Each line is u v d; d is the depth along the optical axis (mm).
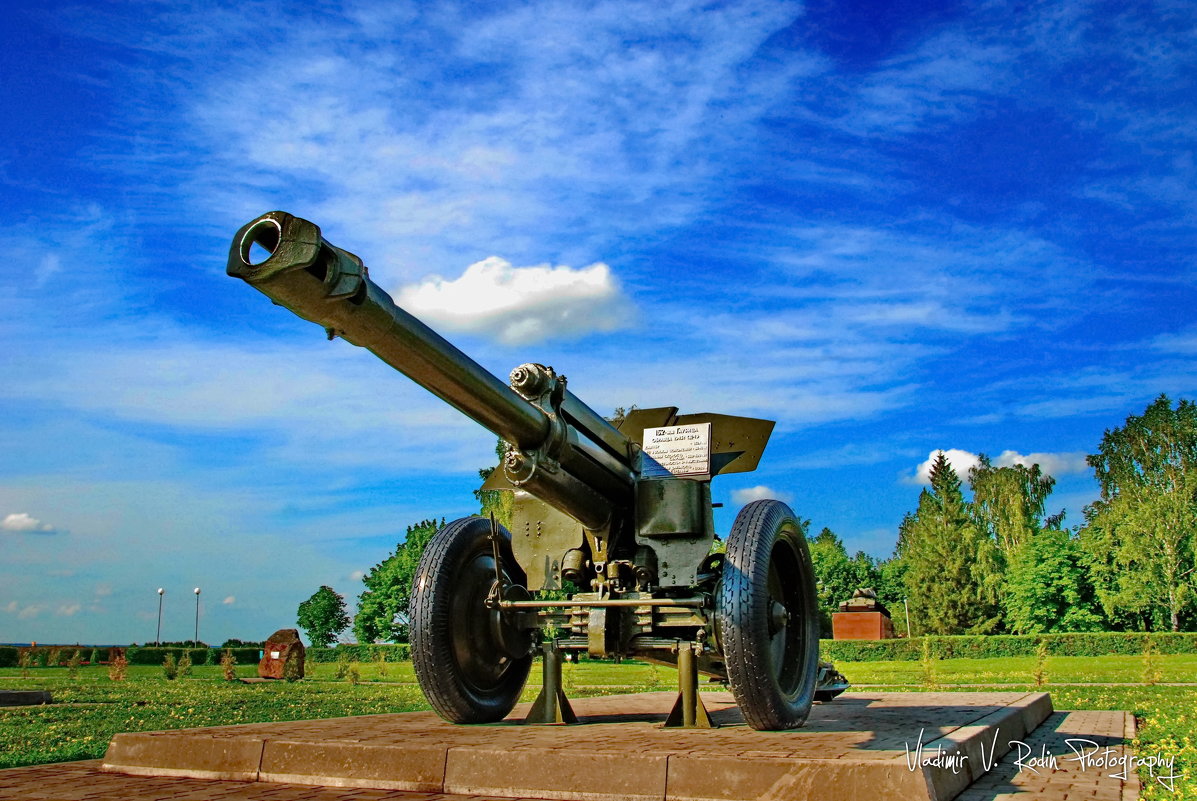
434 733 5180
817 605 6105
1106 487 55500
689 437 6051
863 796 3666
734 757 3924
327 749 4629
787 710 5262
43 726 8688
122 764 5062
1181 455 50406
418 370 4656
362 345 4422
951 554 56938
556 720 5996
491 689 6211
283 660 21859
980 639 36000
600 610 5715
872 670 26281
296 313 4090
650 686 16609
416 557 62969
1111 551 51625
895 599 73250
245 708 11109
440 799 4211
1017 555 59688
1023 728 6895
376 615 63781
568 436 5609
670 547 5891
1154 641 34500
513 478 5488
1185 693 13688
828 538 80250
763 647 5094
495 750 4316
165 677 22688
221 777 4777
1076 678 19891
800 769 3773
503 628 6145
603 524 6086
